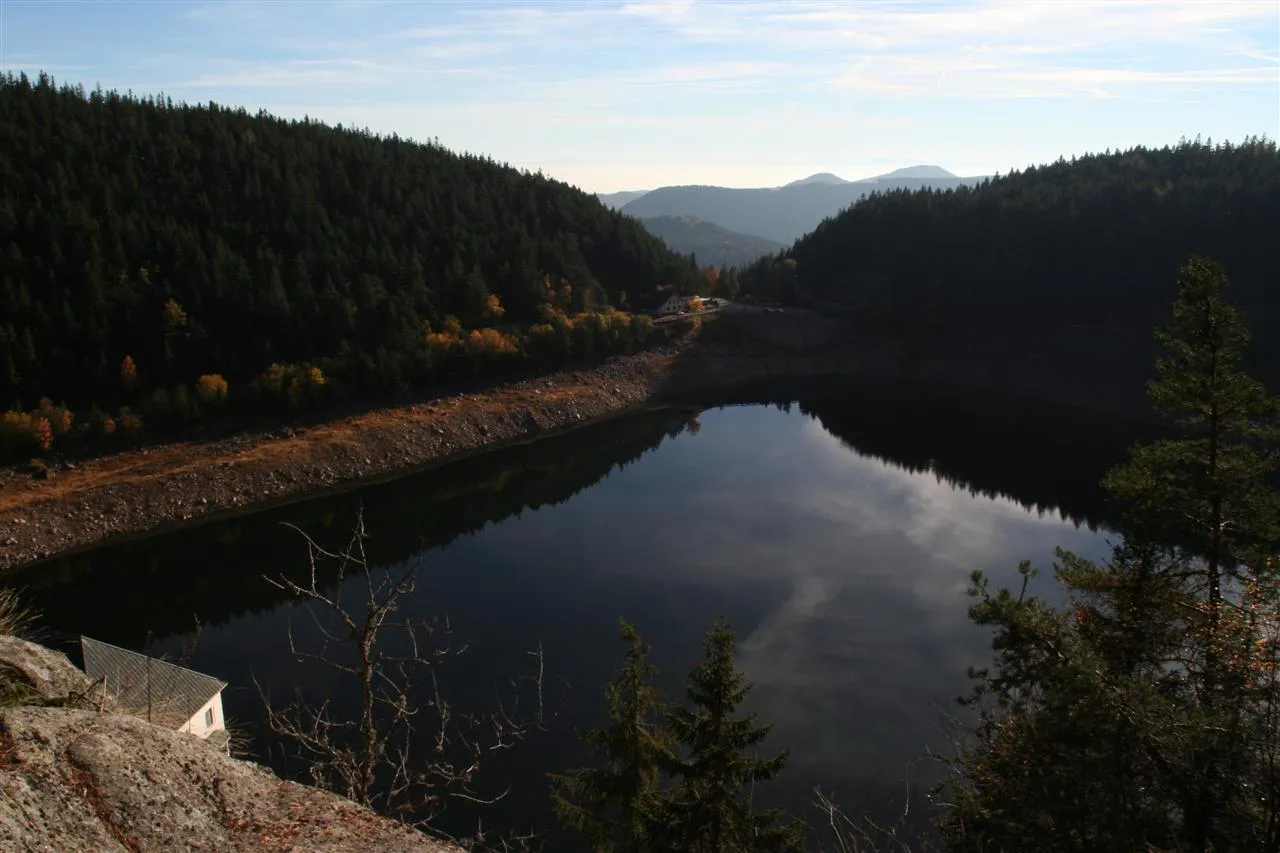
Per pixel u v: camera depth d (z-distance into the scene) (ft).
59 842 23.54
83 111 439.63
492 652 158.10
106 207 373.20
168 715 47.19
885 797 111.14
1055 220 506.48
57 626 185.16
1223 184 467.52
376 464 314.14
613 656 155.84
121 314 332.80
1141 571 56.03
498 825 103.35
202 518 261.65
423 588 193.88
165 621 185.26
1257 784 37.78
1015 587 189.16
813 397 442.91
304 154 482.28
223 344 348.18
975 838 46.65
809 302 581.12
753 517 246.27
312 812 31.91
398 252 443.32
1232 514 58.90
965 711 134.00
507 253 485.15
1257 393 56.90
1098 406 402.31
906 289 546.26
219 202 416.46
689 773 59.82
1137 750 41.75
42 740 26.81
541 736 125.49
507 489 286.66
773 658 155.53
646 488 281.95
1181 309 62.03
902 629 168.04
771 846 60.85
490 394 388.78
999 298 490.49
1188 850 39.29
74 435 286.25
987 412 400.47
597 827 69.46
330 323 374.22
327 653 158.30
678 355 476.54
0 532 233.55
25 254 337.93
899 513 248.52
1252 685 39.83
